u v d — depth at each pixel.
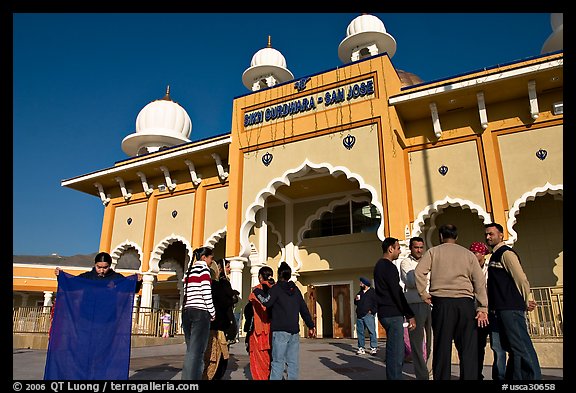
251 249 11.82
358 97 10.16
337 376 4.83
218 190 12.91
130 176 14.30
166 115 16.58
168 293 21.44
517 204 8.94
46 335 9.30
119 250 14.19
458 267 3.58
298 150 10.49
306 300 12.70
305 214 13.21
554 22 13.52
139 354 7.85
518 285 3.80
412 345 4.36
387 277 3.86
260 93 11.64
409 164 10.34
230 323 4.72
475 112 9.96
